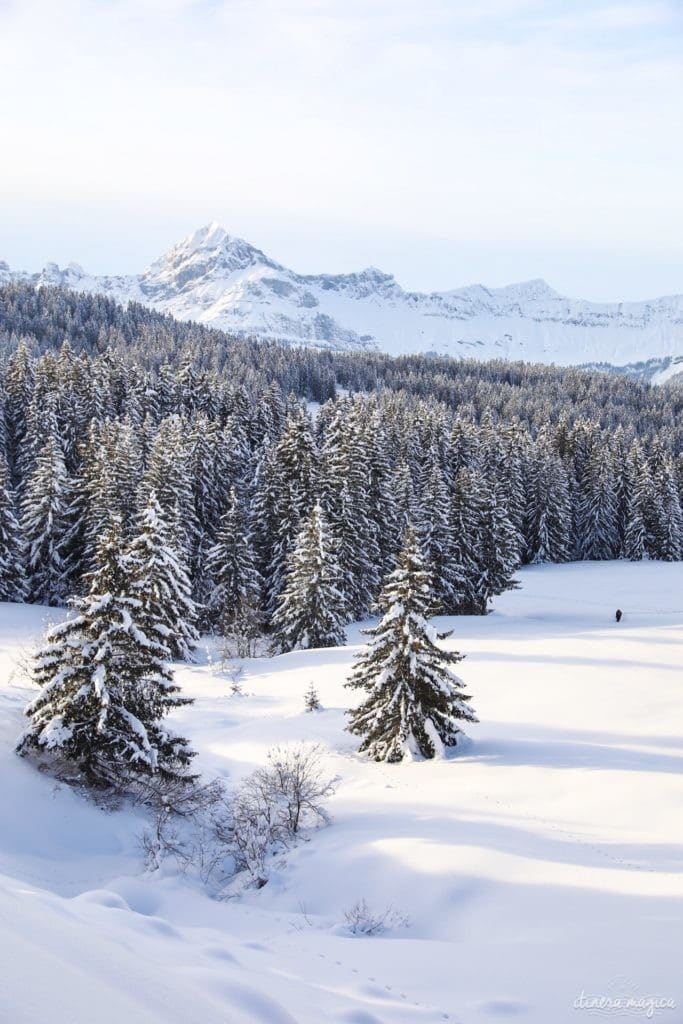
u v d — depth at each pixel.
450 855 15.29
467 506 58.56
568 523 88.19
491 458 85.69
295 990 7.88
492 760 22.80
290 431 56.81
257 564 55.66
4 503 52.84
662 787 19.11
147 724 19.03
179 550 46.84
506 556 60.00
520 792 19.88
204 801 20.02
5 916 5.98
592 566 83.31
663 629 47.06
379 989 8.80
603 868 14.02
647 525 91.00
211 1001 5.83
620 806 18.22
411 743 23.64
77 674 18.09
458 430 82.50
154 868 16.02
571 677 32.97
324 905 14.66
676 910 11.31
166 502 51.19
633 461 96.00
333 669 38.12
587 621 56.03
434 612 24.25
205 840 18.50
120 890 13.80
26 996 4.29
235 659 44.12
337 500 54.44
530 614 59.75
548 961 9.80
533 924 11.79
